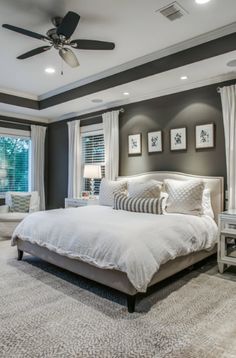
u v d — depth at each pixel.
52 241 2.97
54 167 6.48
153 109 4.54
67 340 1.85
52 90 5.05
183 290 2.65
